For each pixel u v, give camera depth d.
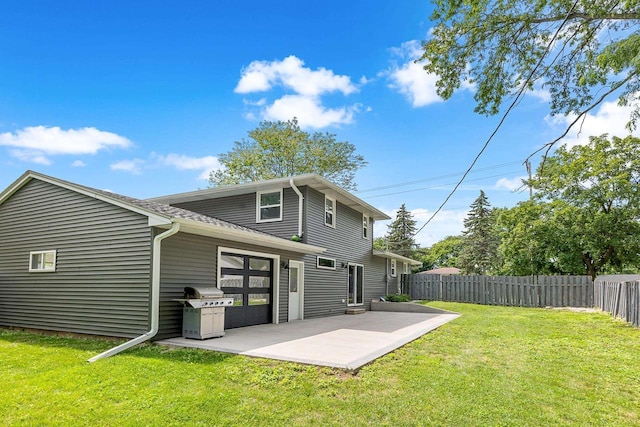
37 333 8.61
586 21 5.52
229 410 4.12
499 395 4.64
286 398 4.43
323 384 4.84
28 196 9.50
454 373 5.50
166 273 7.48
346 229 15.78
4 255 9.71
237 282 9.71
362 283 17.27
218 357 6.02
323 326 10.12
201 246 8.48
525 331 9.29
